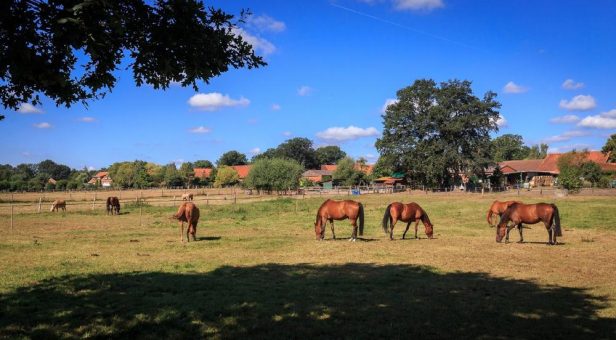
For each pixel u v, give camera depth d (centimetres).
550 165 8112
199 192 8231
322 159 18175
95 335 712
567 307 862
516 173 8356
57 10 490
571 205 3228
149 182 11569
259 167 6869
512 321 779
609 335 707
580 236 1992
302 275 1163
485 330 732
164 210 3844
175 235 2127
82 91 579
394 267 1274
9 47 480
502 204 2438
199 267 1281
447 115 6744
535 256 1459
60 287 1009
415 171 6981
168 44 566
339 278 1123
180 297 930
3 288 1007
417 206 1941
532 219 1756
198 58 573
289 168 6856
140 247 1692
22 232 2294
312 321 778
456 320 783
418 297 938
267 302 894
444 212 3256
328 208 1886
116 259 1413
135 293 962
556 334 713
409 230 2355
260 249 1639
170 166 11900
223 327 748
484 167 6988
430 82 6894
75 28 481
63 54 508
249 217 3178
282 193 6894
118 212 3666
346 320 786
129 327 748
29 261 1370
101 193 8162
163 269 1244
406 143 6919
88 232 2284
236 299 914
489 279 1110
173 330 734
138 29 564
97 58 543
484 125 6675
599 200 3547
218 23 595
